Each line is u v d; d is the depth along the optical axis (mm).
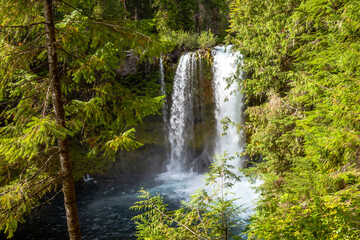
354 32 4359
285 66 7613
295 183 5039
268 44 7312
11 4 3271
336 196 3219
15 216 3441
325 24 5730
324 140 4090
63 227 9781
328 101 4160
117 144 3779
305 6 5398
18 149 2879
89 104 3906
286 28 7012
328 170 4512
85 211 11055
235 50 9344
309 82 5148
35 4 3637
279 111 7137
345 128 3982
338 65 4078
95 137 4234
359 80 3693
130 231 9453
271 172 7359
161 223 3270
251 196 10875
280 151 7141
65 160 3949
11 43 3592
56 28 3701
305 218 2893
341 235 2578
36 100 3922
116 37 3963
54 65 3732
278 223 3047
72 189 4043
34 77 3842
